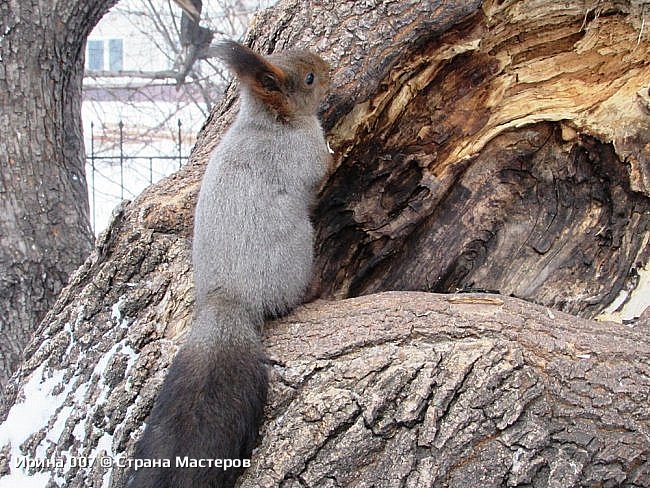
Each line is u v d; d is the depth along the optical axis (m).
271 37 0.82
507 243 0.87
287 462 0.60
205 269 0.68
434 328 0.64
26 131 0.96
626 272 0.82
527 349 0.63
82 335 0.74
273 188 0.71
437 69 0.79
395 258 0.88
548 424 0.61
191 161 0.81
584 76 0.81
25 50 0.96
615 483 0.60
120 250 0.75
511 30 0.78
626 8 0.76
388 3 0.77
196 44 1.90
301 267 0.72
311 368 0.63
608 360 0.63
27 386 0.75
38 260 0.95
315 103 0.76
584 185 0.85
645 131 0.80
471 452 0.60
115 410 0.69
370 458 0.60
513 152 0.85
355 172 0.83
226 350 0.64
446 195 0.87
